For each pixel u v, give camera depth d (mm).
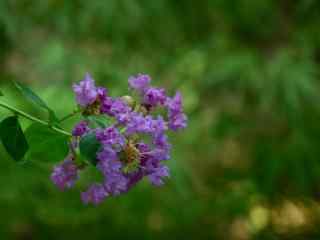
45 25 1766
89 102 779
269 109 1772
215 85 1770
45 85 1700
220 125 1845
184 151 1814
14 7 1660
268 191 1859
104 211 1845
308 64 1741
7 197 1676
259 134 1868
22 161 805
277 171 1804
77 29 1744
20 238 1858
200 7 1854
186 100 1857
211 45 1867
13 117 792
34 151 803
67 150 801
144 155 775
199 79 1836
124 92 1745
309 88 1684
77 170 814
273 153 1816
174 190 1802
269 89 1703
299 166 1782
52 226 1858
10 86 1590
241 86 1716
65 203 1795
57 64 1719
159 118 772
